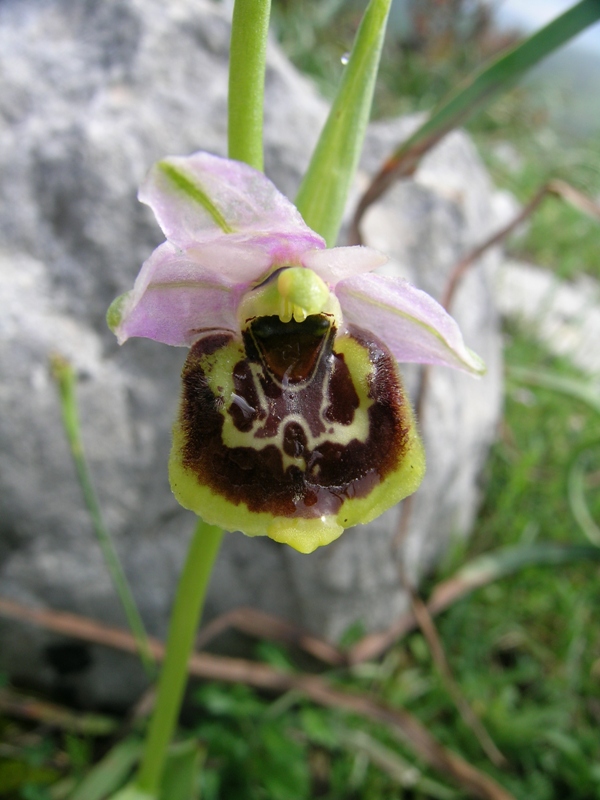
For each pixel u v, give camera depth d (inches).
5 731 3.2
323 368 2.0
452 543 4.1
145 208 3.1
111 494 3.1
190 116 3.3
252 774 3.1
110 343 3.0
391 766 3.2
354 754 3.2
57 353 2.9
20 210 3.0
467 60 11.9
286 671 3.2
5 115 3.2
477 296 4.1
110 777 2.9
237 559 3.3
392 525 3.4
